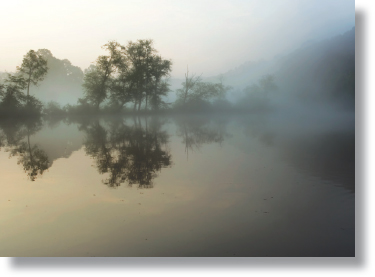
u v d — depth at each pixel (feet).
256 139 61.87
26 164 36.76
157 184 26.55
